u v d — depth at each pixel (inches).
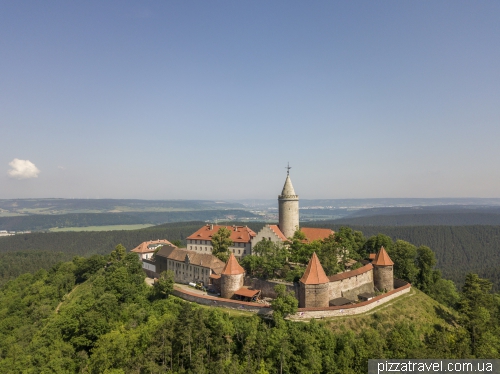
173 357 2805.1
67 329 3467.0
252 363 2659.9
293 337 2728.8
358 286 3713.1
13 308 5123.0
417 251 4653.1
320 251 3848.4
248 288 3671.3
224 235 4766.2
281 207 4788.4
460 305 3700.8
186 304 2901.1
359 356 2716.5
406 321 3277.6
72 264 6441.9
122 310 3686.0
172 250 4931.1
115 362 2947.8
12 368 3289.9
